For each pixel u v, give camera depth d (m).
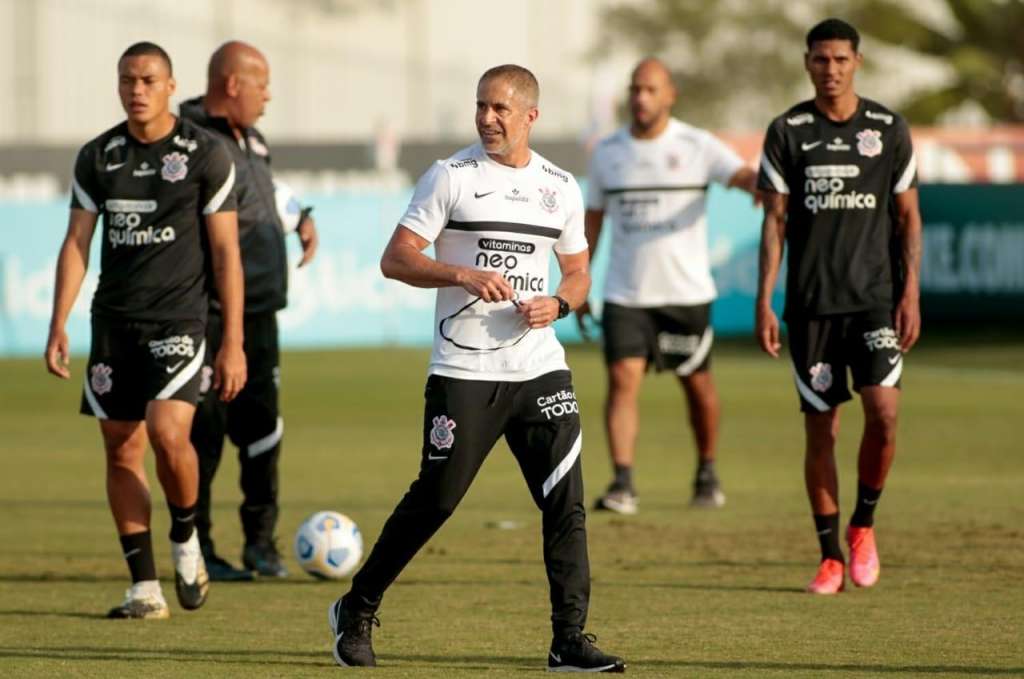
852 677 21.70
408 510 22.12
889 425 28.22
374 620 22.77
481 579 30.25
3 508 39.81
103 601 28.39
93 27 147.50
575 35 163.62
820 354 28.80
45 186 113.56
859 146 28.56
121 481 26.86
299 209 32.94
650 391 69.12
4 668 22.58
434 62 160.12
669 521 37.25
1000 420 56.81
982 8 153.88
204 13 151.62
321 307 85.62
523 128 22.12
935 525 35.81
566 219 22.48
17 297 81.81
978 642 24.08
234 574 31.00
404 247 21.86
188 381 26.12
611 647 23.80
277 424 31.44
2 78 145.25
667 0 158.75
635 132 39.97
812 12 161.00
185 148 26.05
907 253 28.77
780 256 29.11
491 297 21.31
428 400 22.16
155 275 26.02
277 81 154.75
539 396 22.02
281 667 22.59
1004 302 85.94
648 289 39.38
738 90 158.62
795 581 29.72
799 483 43.66
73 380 72.25
